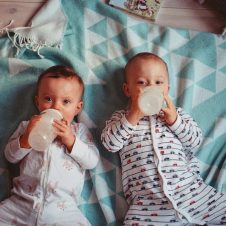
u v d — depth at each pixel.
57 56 1.43
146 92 1.16
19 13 1.57
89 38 1.51
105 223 1.28
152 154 1.24
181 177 1.23
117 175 1.33
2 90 1.38
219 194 1.22
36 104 1.32
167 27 1.54
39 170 1.19
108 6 1.54
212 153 1.39
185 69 1.47
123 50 1.49
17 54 1.44
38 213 1.15
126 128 1.23
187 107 1.41
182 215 1.19
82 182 1.27
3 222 1.16
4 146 1.32
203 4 1.63
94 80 1.42
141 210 1.24
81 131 1.32
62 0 1.56
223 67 1.48
